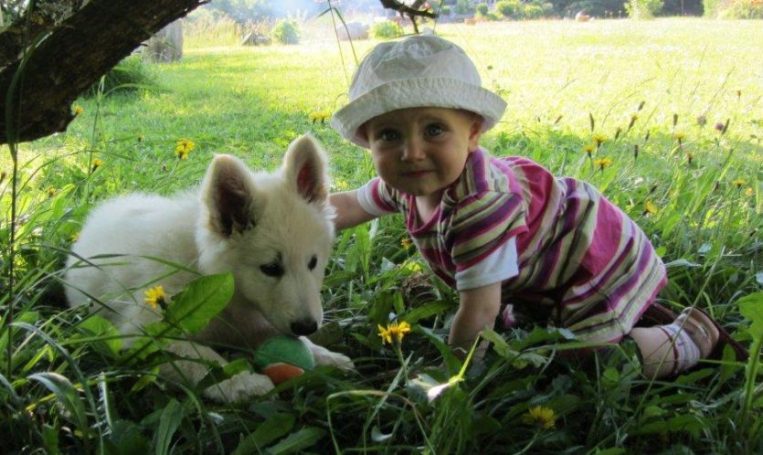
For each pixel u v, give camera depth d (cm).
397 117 118
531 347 122
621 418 113
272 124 335
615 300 127
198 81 514
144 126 329
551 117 349
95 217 146
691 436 110
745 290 154
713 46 667
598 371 113
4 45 127
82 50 125
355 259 156
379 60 121
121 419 107
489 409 113
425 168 120
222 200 125
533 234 126
